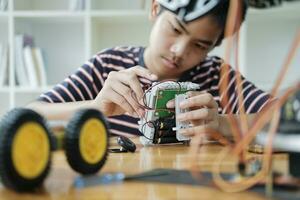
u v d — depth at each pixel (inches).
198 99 29.9
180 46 35.8
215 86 45.9
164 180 15.0
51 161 15.1
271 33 78.4
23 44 73.3
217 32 31.8
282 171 14.4
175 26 34.6
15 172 13.2
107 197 12.8
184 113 29.8
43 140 14.5
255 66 79.5
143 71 32.9
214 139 26.4
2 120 13.8
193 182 14.6
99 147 17.0
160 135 30.4
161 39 37.5
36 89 72.7
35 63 73.2
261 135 16.3
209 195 13.0
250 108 34.2
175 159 21.8
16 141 13.3
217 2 30.1
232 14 16.5
